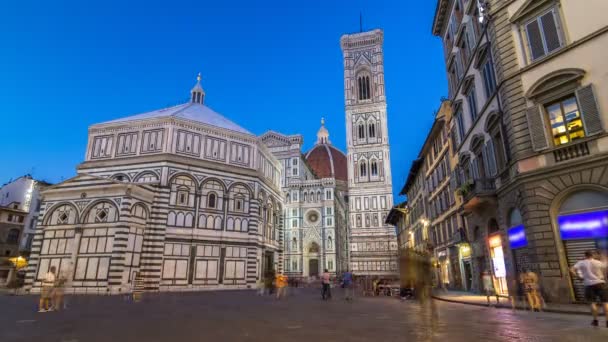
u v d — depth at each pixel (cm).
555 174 1914
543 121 2000
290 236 9875
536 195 1977
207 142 4784
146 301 2527
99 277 3547
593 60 1838
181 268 4156
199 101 6153
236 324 1336
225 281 4412
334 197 9994
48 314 1677
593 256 1236
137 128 4622
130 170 4406
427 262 1256
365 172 8550
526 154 2058
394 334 1075
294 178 10519
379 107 8938
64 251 3716
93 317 1558
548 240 1903
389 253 7850
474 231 3025
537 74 2067
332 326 1268
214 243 4441
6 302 2405
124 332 1142
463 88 3095
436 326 1173
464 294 2902
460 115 3281
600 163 1761
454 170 3559
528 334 1040
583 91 1848
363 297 3138
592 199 1800
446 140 3859
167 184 4259
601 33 1822
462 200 3209
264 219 5212
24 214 5997
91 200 3800
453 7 3381
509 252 2292
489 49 2456
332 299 2836
